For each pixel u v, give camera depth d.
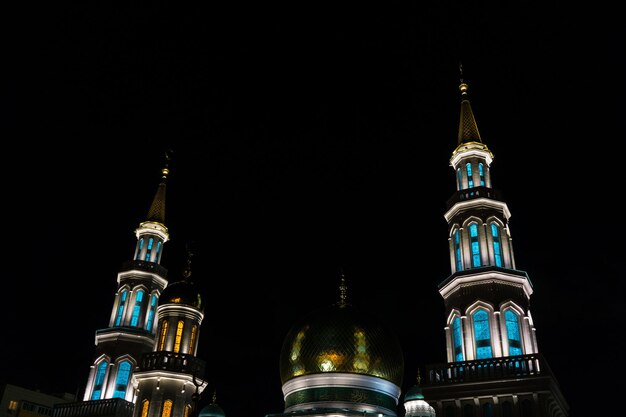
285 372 58.09
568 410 48.59
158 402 60.12
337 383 54.94
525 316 48.91
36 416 85.31
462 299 49.97
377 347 57.06
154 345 69.94
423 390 44.81
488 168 58.34
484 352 47.31
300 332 58.28
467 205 54.56
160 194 81.75
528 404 42.91
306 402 54.91
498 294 49.12
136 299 72.00
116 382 66.62
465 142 59.50
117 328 68.94
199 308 67.44
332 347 56.00
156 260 76.19
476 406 43.50
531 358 44.19
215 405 61.41
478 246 52.81
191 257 72.00
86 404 64.31
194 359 63.66
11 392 83.69
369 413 53.34
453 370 45.34
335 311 58.81
